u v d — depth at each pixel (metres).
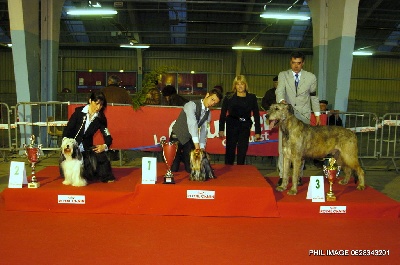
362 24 20.72
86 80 25.89
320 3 11.37
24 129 9.39
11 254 3.61
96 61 25.86
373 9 18.69
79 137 5.30
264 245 3.93
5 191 4.86
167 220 4.64
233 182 5.05
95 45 24.83
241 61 25.94
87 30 23.80
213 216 4.80
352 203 4.86
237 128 6.53
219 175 5.50
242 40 23.86
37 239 3.99
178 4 19.84
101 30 23.95
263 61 26.14
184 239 4.05
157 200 4.82
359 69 26.73
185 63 25.95
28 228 4.30
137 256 3.61
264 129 8.45
